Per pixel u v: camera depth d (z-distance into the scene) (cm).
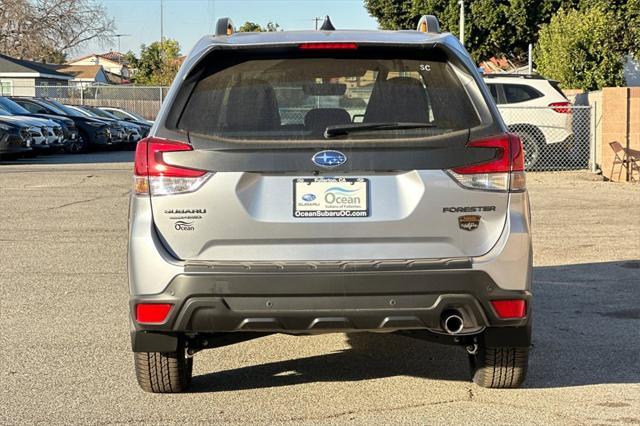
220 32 501
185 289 439
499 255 446
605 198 1488
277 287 436
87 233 1138
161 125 454
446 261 444
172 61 6450
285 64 468
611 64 2419
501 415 485
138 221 449
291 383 547
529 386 536
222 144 443
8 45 5628
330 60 469
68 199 1478
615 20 2697
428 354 615
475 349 489
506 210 452
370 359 602
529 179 1738
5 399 516
